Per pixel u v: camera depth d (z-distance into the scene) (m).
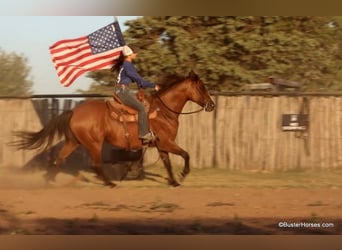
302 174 15.81
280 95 16.44
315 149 16.38
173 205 11.31
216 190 13.17
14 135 15.34
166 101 13.49
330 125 16.39
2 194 12.63
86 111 13.51
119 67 14.00
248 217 10.47
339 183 14.27
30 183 14.16
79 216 10.48
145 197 12.31
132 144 13.48
